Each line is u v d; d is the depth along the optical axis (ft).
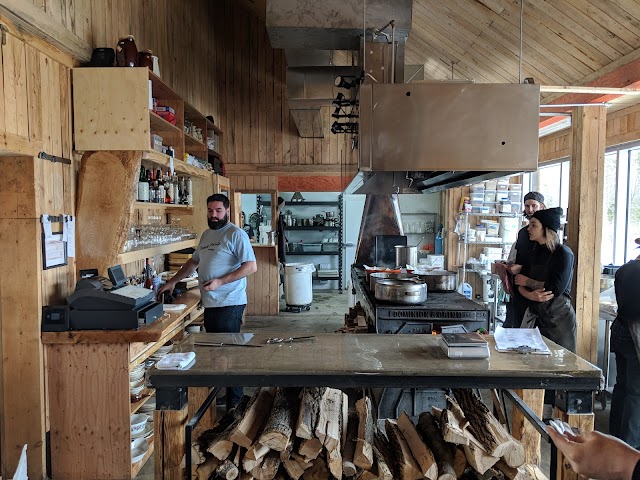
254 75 21.43
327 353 5.96
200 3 18.16
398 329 9.20
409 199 30.14
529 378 5.21
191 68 16.94
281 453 5.37
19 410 7.85
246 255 10.91
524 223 20.90
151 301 8.99
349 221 30.99
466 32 13.05
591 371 5.22
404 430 6.12
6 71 7.01
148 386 5.32
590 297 11.42
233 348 6.20
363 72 8.83
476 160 7.01
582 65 11.44
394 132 7.02
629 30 9.53
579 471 4.08
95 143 8.87
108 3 10.25
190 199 15.33
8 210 7.70
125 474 8.04
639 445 8.55
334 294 29.43
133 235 10.12
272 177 21.84
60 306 7.86
